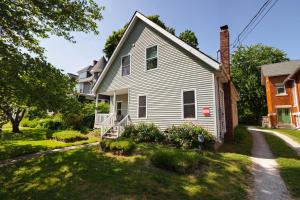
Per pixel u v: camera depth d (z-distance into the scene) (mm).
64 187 4828
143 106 12266
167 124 10820
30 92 5359
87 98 26844
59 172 5906
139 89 12633
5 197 4590
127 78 13570
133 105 12812
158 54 11898
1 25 5816
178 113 10477
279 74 23094
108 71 15180
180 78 10672
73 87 6691
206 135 8641
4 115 8188
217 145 9078
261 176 5504
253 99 31906
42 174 5852
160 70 11648
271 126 22688
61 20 6516
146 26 12938
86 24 6898
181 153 6379
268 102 23578
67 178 5387
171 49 11305
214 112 9227
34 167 6602
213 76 9492
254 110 31688
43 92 5555
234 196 4227
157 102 11484
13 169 6531
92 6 6762
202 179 5113
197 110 9781
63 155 7887
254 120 30109
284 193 4398
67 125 17188
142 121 12031
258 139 12414
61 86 6148
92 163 6547
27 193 4703
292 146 9695
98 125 15336
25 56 5395
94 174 5512
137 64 13062
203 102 9648
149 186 4629
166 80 11273
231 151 8609
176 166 5562
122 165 6238
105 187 4645
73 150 8906
